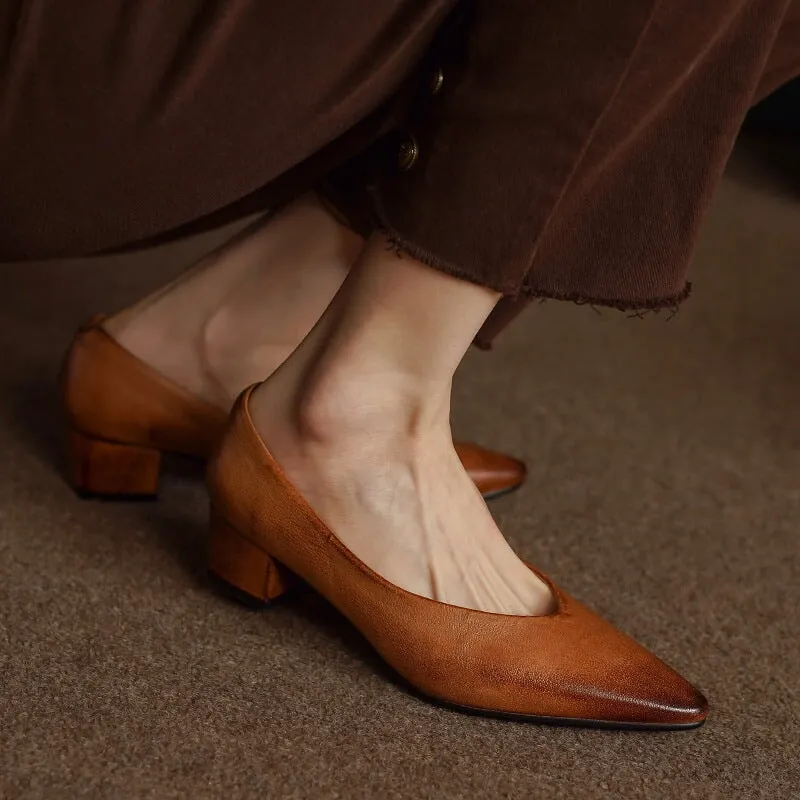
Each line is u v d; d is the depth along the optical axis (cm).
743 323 216
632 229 126
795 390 184
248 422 130
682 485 158
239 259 140
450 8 122
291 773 121
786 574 146
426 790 122
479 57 120
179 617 132
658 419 171
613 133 121
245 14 122
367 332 126
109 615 131
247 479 130
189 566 137
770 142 388
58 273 190
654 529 150
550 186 121
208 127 124
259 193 136
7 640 127
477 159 120
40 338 167
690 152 125
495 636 126
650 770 125
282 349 140
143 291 187
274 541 130
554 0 118
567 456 160
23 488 143
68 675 125
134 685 125
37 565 134
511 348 189
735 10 120
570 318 210
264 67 123
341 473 128
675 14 119
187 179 126
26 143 124
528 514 150
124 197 126
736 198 318
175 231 139
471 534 129
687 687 127
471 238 121
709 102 124
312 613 134
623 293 127
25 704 123
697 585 143
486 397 171
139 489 143
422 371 126
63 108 123
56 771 120
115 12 122
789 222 298
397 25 123
